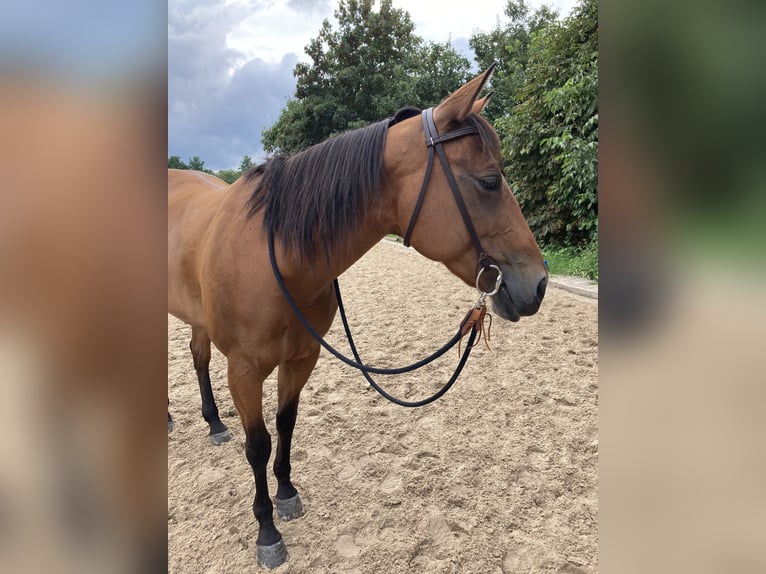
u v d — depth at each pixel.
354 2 21.05
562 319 5.09
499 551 1.99
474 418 3.10
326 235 1.64
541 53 8.41
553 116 8.12
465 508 2.26
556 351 4.23
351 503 2.31
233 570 1.93
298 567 1.93
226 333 1.82
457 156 1.51
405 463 2.62
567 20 7.88
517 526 2.13
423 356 4.23
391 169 1.60
